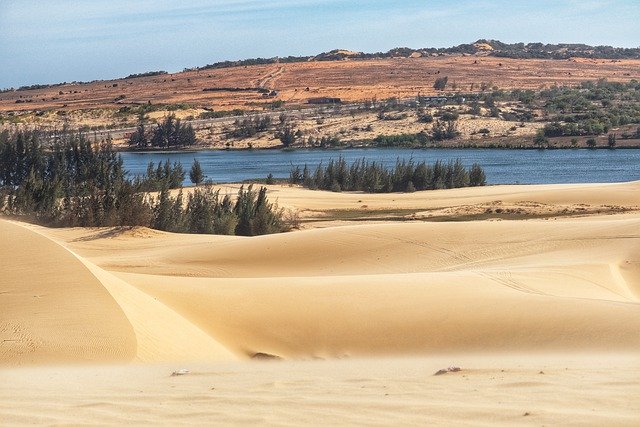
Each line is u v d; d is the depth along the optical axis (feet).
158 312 96.63
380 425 33.68
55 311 86.33
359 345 93.61
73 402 41.16
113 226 260.42
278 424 34.32
